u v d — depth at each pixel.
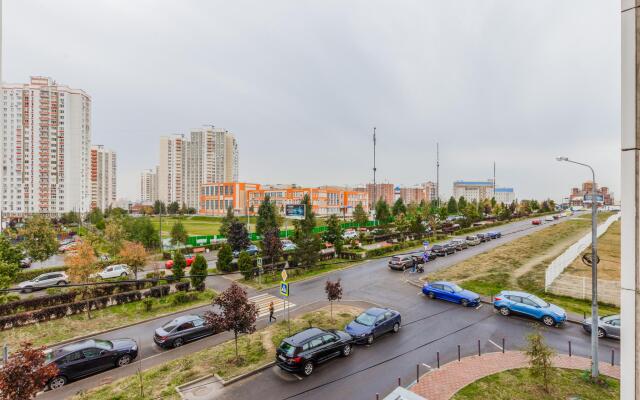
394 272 30.69
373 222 74.44
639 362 5.26
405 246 42.91
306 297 23.61
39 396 12.14
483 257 35.84
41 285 26.89
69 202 95.69
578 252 32.62
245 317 14.13
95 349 13.96
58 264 40.25
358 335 15.37
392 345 15.63
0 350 15.88
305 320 18.77
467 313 19.89
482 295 23.11
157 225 82.38
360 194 134.00
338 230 38.81
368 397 11.49
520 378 12.39
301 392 11.85
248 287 26.48
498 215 77.62
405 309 20.75
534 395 11.27
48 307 20.06
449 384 12.10
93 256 23.27
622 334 5.46
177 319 17.14
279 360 13.20
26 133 91.44
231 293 14.34
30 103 91.69
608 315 17.20
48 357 13.06
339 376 12.91
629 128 5.42
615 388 11.61
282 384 12.40
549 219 76.06
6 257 26.09
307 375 12.96
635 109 5.35
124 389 12.22
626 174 5.46
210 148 159.12
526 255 35.88
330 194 119.19
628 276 5.40
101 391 12.15
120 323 19.30
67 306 20.28
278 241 31.95
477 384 12.03
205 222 101.88
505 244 44.06
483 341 15.91
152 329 18.62
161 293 23.88
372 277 28.94
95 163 129.25
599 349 14.81
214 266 35.19
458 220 64.62
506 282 25.81
